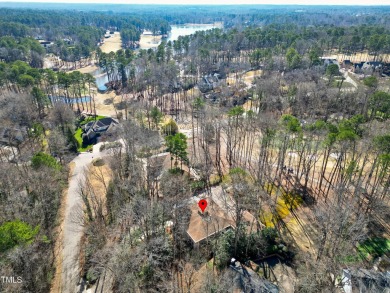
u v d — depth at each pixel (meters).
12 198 44.41
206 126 69.88
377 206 48.31
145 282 36.19
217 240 41.31
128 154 61.78
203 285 34.88
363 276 34.16
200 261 40.22
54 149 68.25
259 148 73.25
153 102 114.81
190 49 174.38
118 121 92.44
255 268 39.19
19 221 35.88
